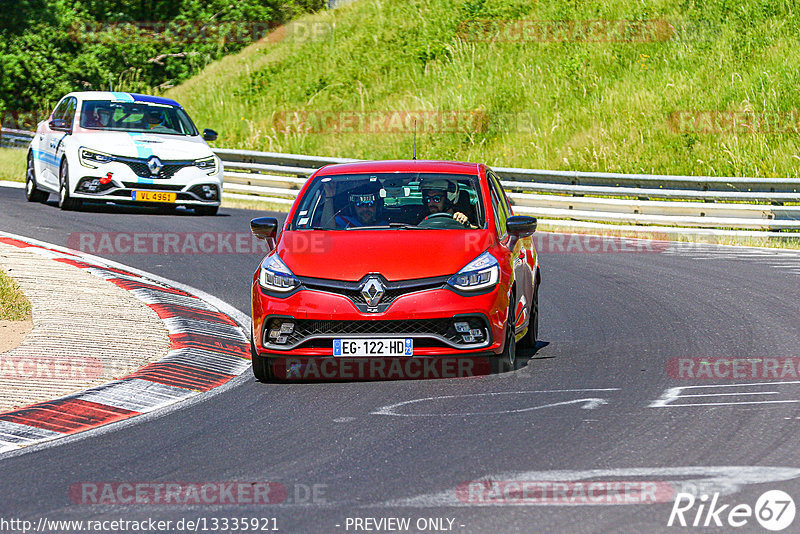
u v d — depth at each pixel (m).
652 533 17.42
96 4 149.12
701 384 29.12
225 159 89.50
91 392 28.89
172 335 36.50
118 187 64.75
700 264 55.72
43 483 21.27
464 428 24.77
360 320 29.50
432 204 33.47
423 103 110.62
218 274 50.53
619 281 50.03
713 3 113.69
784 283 48.75
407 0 134.50
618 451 22.42
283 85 124.12
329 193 34.38
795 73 98.06
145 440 24.66
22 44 137.50
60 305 39.53
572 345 35.66
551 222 74.25
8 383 29.25
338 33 132.50
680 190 71.38
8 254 49.69
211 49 141.25
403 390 29.28
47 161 69.81
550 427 24.61
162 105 71.25
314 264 30.56
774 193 67.44
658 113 98.06
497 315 30.02
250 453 23.23
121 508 19.48
